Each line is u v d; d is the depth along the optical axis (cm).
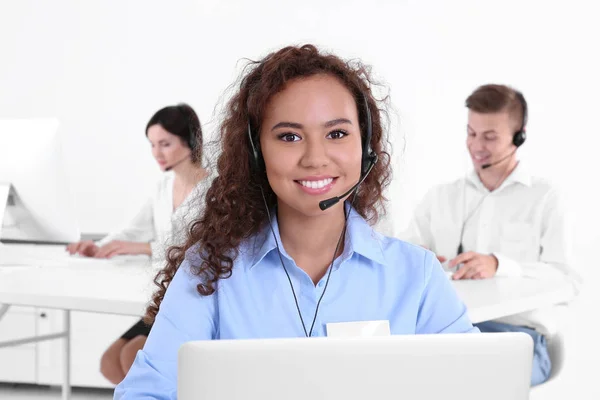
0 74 425
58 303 195
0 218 259
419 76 381
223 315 126
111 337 358
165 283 145
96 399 363
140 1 407
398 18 381
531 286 220
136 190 411
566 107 369
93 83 414
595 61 364
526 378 88
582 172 368
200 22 402
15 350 366
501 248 290
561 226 277
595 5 363
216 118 144
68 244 293
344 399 85
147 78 408
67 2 415
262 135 125
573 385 358
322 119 121
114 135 412
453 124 378
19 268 253
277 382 84
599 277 364
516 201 289
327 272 129
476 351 86
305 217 129
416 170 380
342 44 388
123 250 283
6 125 265
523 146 375
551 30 368
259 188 134
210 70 402
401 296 131
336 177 123
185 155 306
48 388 380
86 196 416
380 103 142
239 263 129
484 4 373
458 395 86
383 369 85
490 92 287
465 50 376
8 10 422
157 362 121
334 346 84
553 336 220
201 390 85
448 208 306
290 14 393
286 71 123
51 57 419
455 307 133
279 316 127
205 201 138
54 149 261
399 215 374
